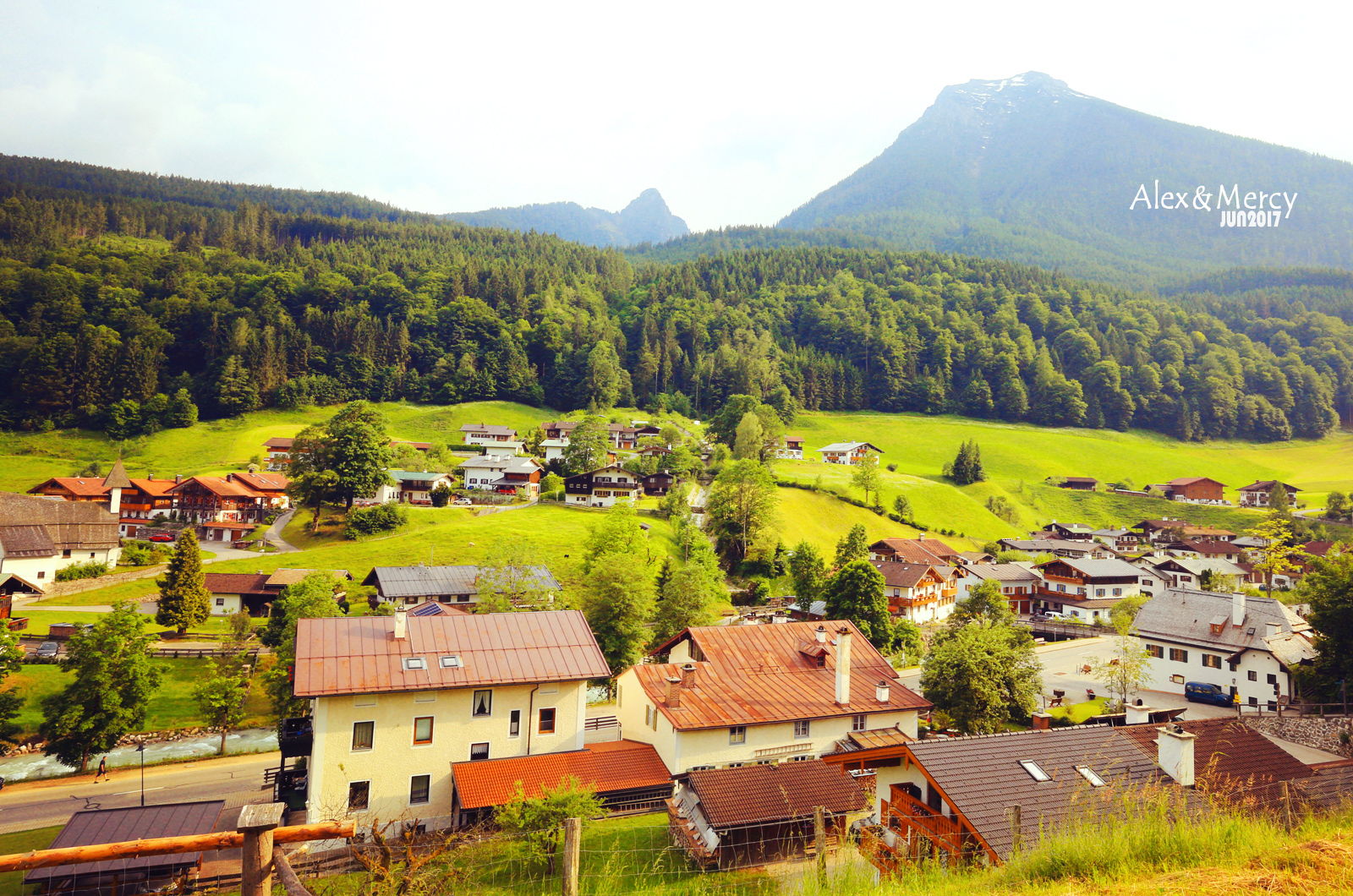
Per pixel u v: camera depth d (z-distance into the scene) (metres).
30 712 60.56
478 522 122.06
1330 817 15.03
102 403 193.38
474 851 30.09
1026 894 11.55
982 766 25.88
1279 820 18.52
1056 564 114.12
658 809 39.34
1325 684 55.00
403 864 17.36
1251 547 137.88
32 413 187.88
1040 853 13.27
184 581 79.19
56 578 92.38
